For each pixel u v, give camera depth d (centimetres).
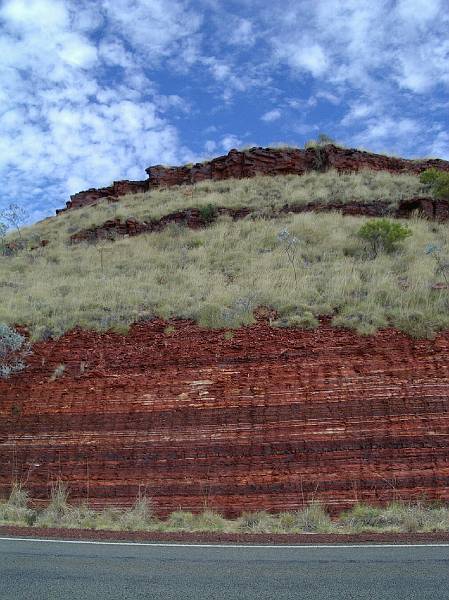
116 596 501
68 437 1283
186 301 1755
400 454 1119
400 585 531
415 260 1986
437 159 3500
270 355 1369
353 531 898
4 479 1236
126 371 1412
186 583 543
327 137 3641
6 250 2914
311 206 2814
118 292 1919
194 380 1341
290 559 649
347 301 1612
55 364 1490
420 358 1299
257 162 3497
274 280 1884
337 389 1256
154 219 2944
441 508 1001
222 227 2681
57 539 799
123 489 1153
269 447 1169
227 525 986
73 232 3069
